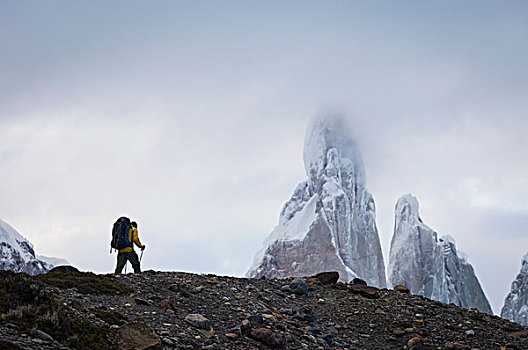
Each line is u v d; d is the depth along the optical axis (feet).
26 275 38.96
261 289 52.70
